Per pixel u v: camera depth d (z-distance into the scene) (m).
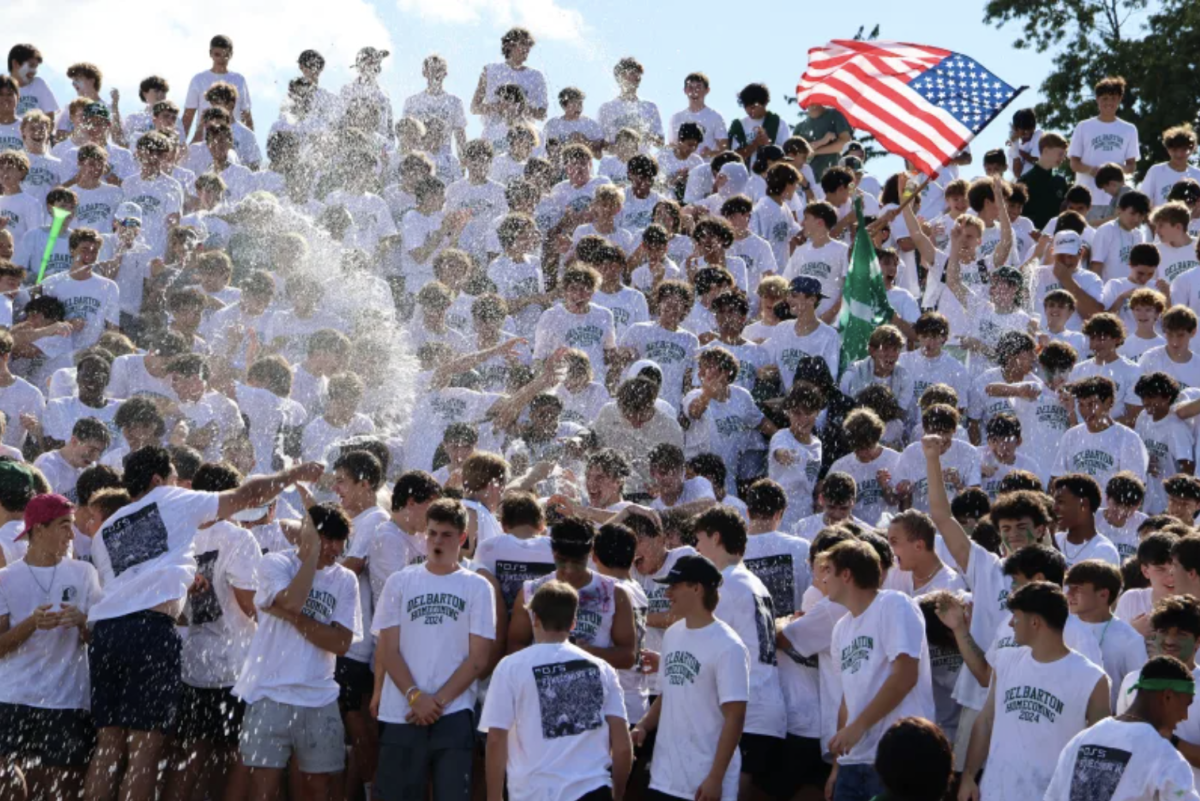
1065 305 14.48
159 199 15.45
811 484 12.09
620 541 9.03
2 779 8.72
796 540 9.82
